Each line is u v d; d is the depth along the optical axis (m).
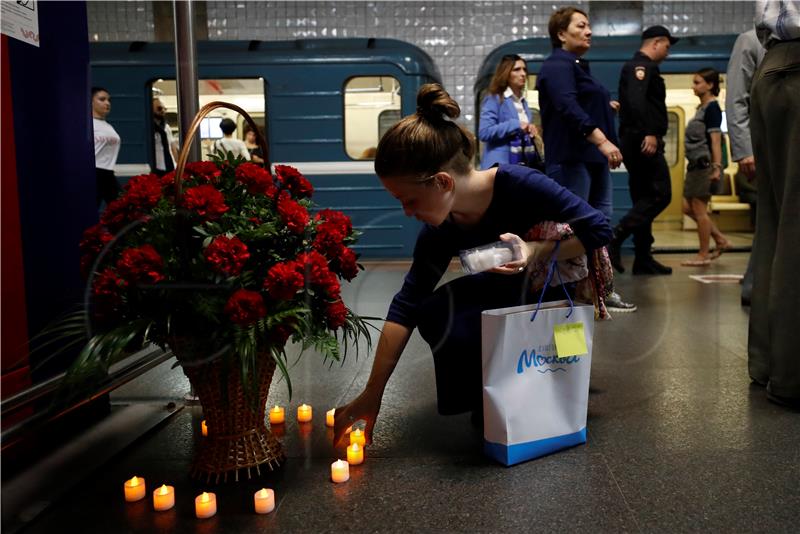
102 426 2.05
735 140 3.61
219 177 1.73
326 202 6.55
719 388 2.40
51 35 1.95
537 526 1.42
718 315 3.79
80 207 2.10
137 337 1.59
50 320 1.91
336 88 6.48
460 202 1.77
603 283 2.03
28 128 1.85
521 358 1.73
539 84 3.43
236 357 1.59
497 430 1.74
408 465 1.77
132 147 6.27
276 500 1.58
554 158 3.44
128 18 7.91
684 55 6.70
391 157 1.63
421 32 8.20
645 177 5.26
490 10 8.09
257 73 6.44
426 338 1.95
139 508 1.56
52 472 1.71
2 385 1.70
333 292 1.63
